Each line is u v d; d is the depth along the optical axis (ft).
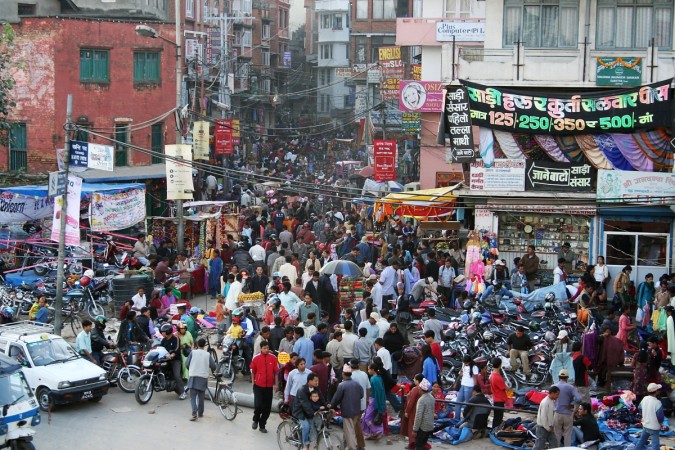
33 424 55.42
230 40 263.29
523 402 63.72
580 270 90.84
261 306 80.38
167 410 66.08
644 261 91.15
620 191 90.12
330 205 158.71
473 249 89.15
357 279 85.61
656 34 94.22
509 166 93.61
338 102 347.77
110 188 100.37
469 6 144.66
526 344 67.97
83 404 67.00
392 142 134.51
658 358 64.54
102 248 104.99
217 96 205.46
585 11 94.68
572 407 54.90
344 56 347.56
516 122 93.35
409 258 95.45
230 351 72.18
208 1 263.49
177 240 108.47
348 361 64.49
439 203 97.55
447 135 107.65
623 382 67.05
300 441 55.83
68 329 87.30
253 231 118.93
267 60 348.18
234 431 61.62
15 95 133.90
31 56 133.80
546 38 96.07
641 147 91.97
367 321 68.95
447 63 97.66
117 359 70.95
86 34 136.26
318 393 56.03
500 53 96.32
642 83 94.07
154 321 78.18
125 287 90.58
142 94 141.79
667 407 63.16
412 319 82.58
